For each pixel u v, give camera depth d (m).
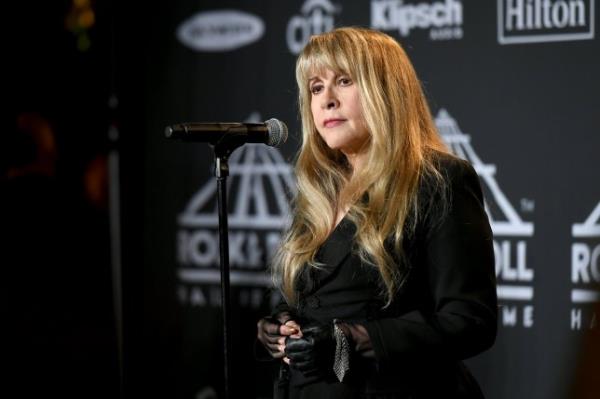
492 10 7.36
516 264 7.36
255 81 8.16
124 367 8.59
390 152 4.39
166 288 8.52
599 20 7.07
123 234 8.59
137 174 8.55
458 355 4.17
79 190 11.36
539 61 7.25
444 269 4.20
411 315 4.23
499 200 7.39
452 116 7.50
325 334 4.13
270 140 4.66
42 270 11.26
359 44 4.50
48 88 11.43
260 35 8.13
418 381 4.28
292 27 8.03
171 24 8.40
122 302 8.61
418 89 4.70
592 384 7.18
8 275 11.14
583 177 7.15
